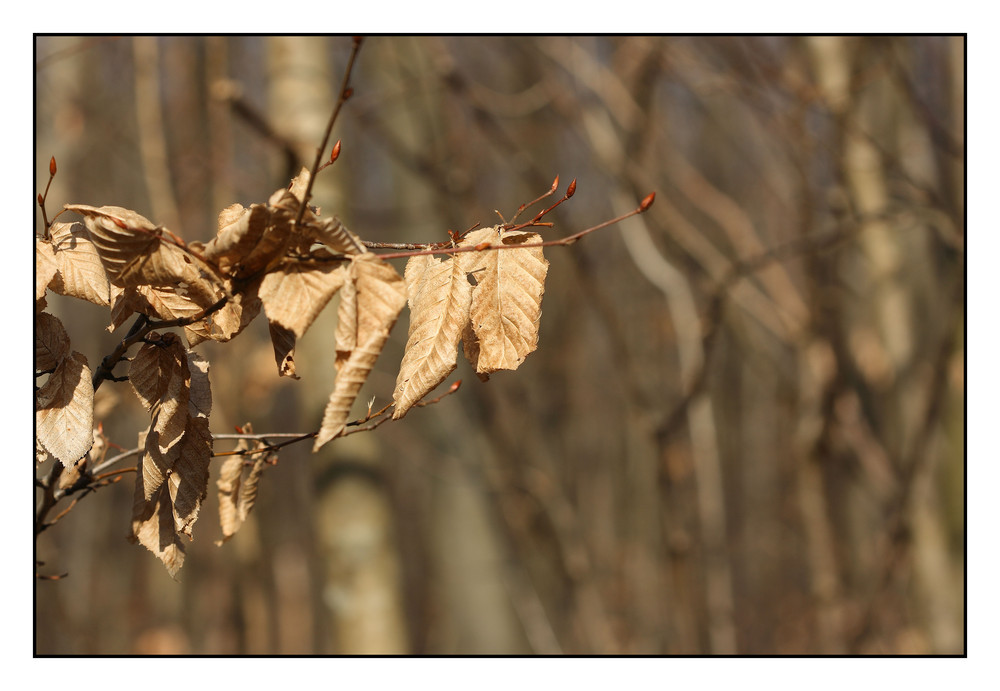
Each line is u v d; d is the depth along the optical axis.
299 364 4.09
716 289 4.99
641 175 5.36
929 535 5.33
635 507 8.70
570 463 9.55
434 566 8.26
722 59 5.66
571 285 8.55
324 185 4.04
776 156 7.18
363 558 4.17
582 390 9.75
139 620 9.05
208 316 1.31
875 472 5.74
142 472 1.38
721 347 8.91
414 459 6.07
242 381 5.63
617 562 8.74
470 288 1.31
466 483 6.04
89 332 7.62
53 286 1.34
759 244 6.18
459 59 7.50
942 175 5.25
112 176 7.30
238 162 6.44
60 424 1.36
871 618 5.72
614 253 8.46
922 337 5.95
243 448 1.73
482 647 5.99
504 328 1.33
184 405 1.36
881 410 6.11
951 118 5.32
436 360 1.26
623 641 7.33
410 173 5.69
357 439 4.27
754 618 10.30
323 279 1.19
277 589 9.75
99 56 6.85
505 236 1.36
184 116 6.35
